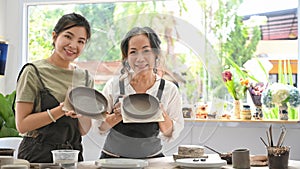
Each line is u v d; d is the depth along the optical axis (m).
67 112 2.52
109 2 4.84
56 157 2.36
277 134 4.33
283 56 4.64
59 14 4.97
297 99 4.24
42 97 2.88
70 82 2.96
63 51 2.83
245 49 4.73
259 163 2.64
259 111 4.46
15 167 2.15
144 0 4.77
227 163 2.70
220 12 4.75
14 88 4.93
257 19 4.70
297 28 4.59
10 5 4.95
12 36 4.95
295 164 2.69
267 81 4.61
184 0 4.80
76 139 2.97
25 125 2.78
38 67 2.92
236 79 4.57
